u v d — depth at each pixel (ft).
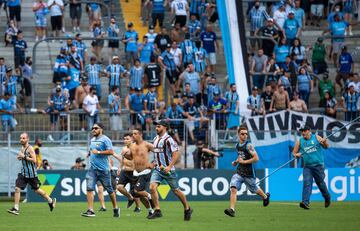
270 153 217.15
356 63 283.38
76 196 200.03
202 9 274.57
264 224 139.13
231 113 226.58
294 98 240.12
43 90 258.37
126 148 165.89
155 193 144.66
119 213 154.51
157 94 243.60
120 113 226.99
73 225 137.49
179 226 135.44
